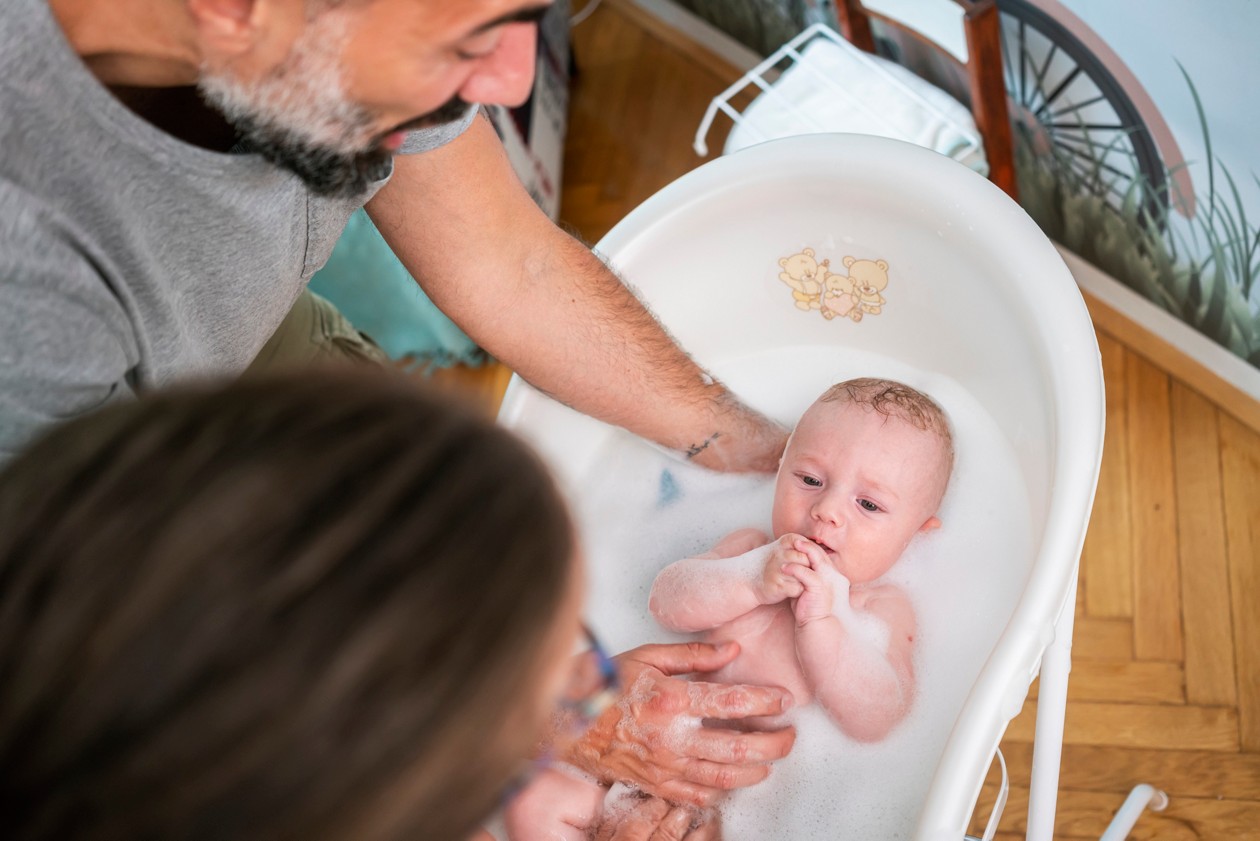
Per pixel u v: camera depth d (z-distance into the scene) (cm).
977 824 149
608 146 230
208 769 32
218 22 60
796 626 115
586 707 83
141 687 32
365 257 176
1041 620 86
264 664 32
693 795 105
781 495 122
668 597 119
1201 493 167
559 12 223
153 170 68
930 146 161
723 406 120
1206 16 134
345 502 34
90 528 34
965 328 114
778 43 215
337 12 59
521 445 39
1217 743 149
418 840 37
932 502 117
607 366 110
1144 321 180
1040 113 172
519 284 103
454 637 34
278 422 36
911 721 111
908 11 162
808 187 112
